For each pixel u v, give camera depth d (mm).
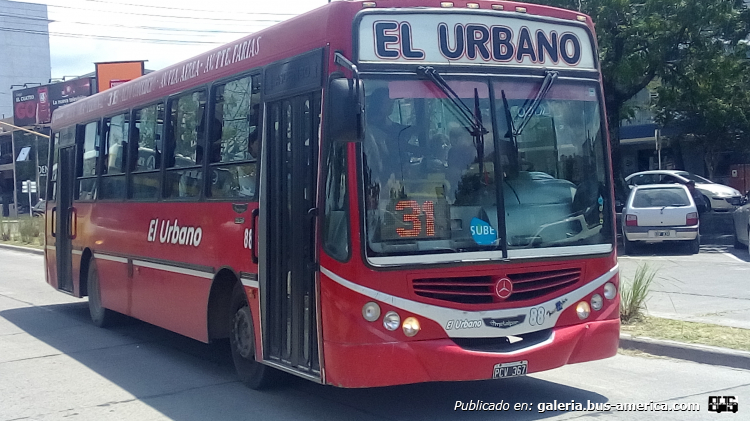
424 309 5801
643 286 10609
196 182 8422
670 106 23234
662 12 20281
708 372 7848
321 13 6324
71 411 7094
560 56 6617
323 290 5953
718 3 19828
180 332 8750
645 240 18188
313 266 6125
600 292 6488
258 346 7117
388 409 6805
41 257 25688
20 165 61875
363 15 6004
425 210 5914
